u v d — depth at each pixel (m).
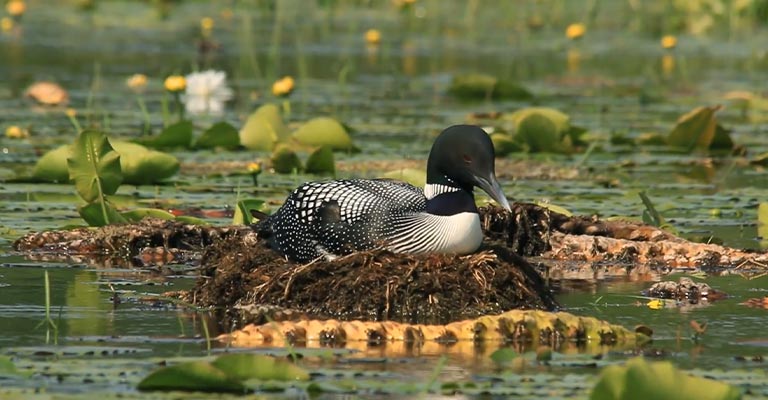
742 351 9.81
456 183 11.22
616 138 20.09
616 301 11.66
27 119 21.34
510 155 19.30
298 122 21.17
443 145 11.19
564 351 9.83
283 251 11.80
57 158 16.36
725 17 34.34
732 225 14.98
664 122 22.08
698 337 10.25
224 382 8.42
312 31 33.16
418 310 10.80
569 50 30.80
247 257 11.52
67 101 23.02
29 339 9.93
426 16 36.56
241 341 9.91
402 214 11.27
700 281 12.61
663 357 9.63
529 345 9.99
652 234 13.81
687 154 19.72
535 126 19.31
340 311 10.84
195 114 22.38
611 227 13.95
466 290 10.90
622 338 10.13
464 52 30.42
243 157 18.36
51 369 8.88
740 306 11.47
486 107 23.45
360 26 34.56
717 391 7.75
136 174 16.17
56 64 27.34
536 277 11.48
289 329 9.98
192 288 11.75
